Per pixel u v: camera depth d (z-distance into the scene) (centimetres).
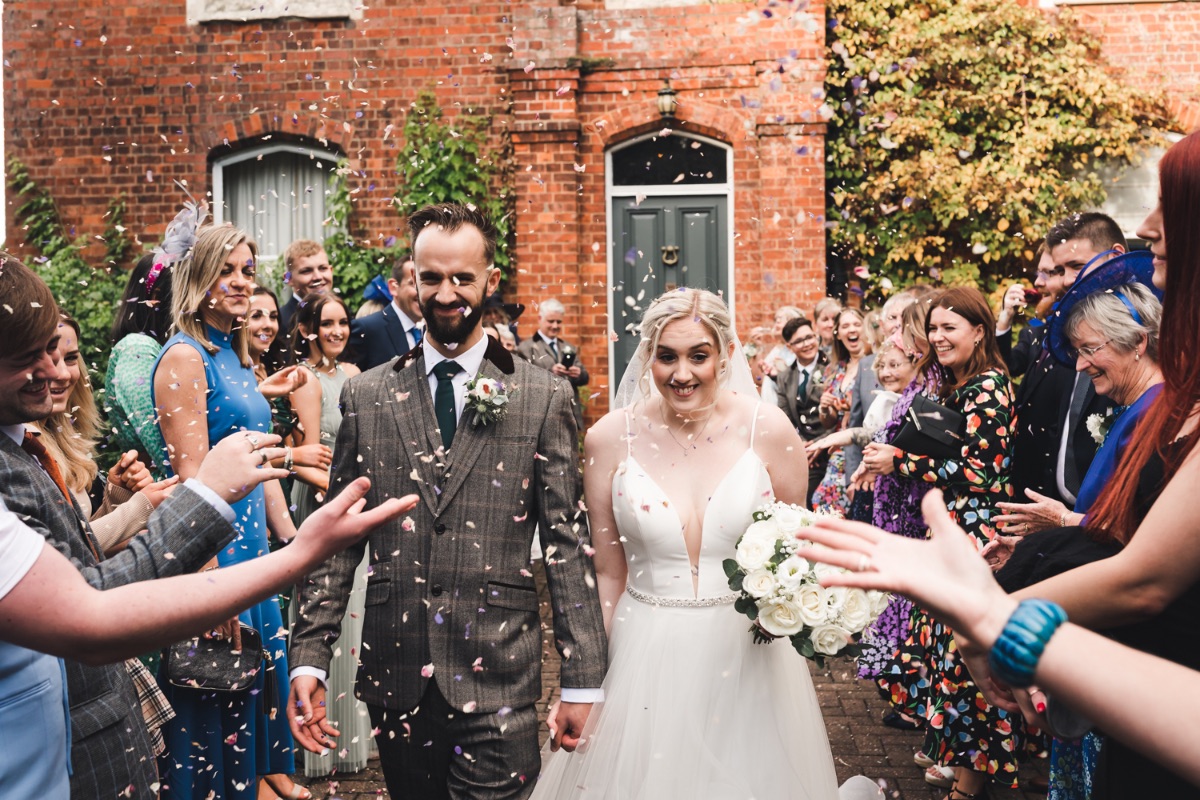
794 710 300
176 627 152
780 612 276
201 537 180
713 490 303
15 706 178
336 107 969
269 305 426
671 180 974
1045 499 294
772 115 931
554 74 945
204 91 979
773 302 939
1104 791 171
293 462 365
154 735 287
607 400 967
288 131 973
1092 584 163
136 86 980
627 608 306
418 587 272
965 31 936
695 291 306
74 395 329
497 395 276
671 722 286
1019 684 117
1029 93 946
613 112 959
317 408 436
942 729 393
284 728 367
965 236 939
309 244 567
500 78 960
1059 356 321
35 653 181
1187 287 167
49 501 194
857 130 937
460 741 269
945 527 125
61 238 982
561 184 948
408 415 283
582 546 283
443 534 274
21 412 192
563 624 279
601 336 968
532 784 270
